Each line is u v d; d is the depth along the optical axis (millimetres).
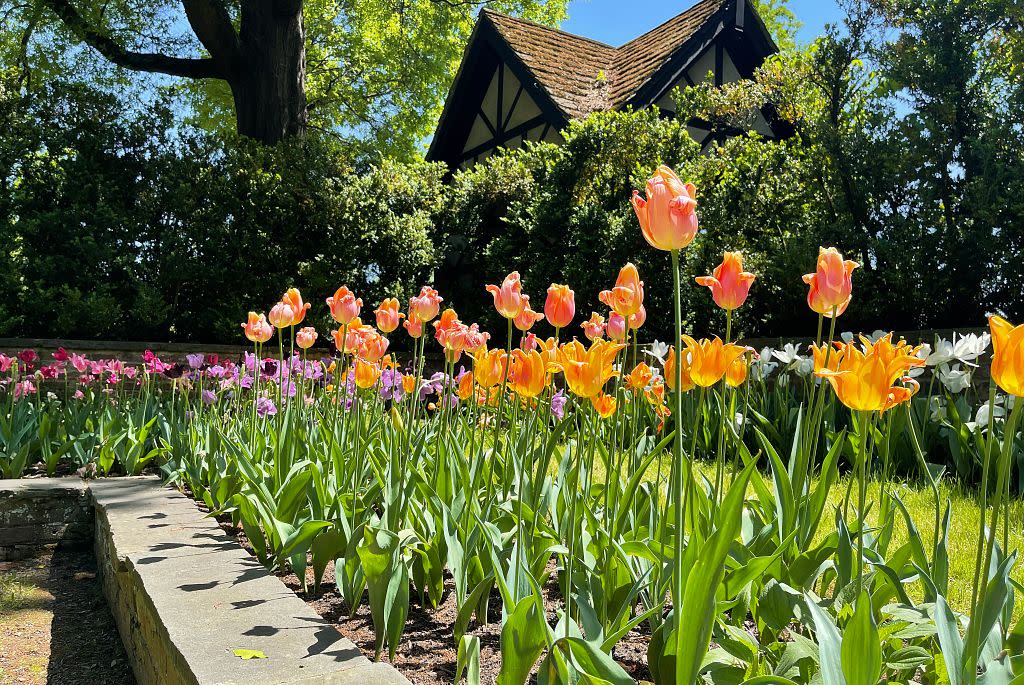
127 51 15398
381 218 12266
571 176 11766
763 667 1646
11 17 15953
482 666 2170
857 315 8875
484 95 17406
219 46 13555
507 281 2703
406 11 21219
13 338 9812
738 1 15172
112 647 3287
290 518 3166
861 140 8766
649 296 10539
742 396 6520
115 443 5473
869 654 1273
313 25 21344
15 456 5488
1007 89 8148
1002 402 5102
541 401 2969
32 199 10516
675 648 1641
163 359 10594
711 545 1404
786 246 9461
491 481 2914
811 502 2215
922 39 8500
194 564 2926
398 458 3080
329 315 11719
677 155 11398
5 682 2926
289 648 2023
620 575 2242
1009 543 3502
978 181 7719
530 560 2410
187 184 11250
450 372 3201
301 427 4082
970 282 7895
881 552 2213
